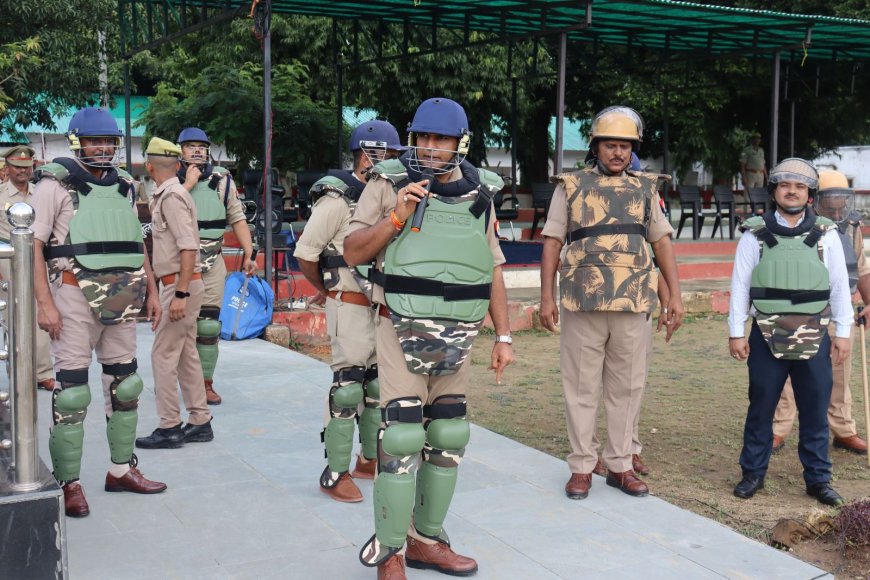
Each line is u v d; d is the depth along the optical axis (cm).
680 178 2492
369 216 360
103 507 450
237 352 848
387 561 359
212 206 658
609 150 475
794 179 482
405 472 356
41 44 1647
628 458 492
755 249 500
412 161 357
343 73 1722
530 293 1223
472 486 495
